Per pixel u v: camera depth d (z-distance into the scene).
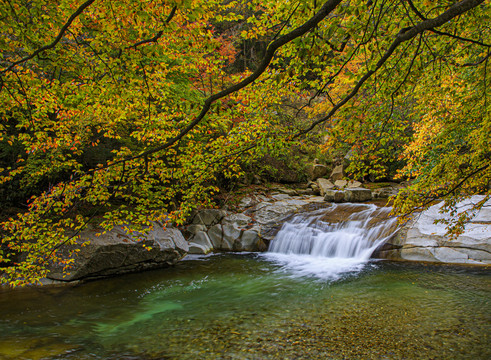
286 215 11.84
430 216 8.70
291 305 5.39
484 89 3.86
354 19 2.95
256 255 9.73
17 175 8.07
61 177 8.52
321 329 4.34
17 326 4.79
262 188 15.22
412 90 4.73
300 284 6.61
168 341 4.24
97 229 7.66
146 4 2.69
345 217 10.83
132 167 4.45
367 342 3.90
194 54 4.06
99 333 4.56
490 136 3.73
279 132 3.79
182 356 3.81
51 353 3.94
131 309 5.53
